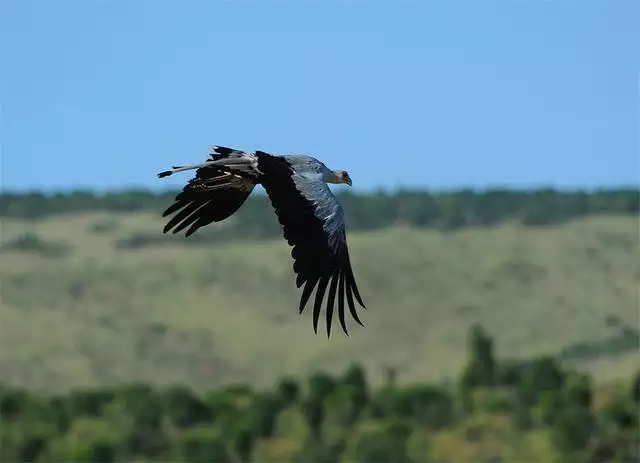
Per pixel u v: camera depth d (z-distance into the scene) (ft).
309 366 280.31
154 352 285.23
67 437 155.94
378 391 177.88
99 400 176.14
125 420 160.04
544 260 346.54
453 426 152.15
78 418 169.48
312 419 153.99
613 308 312.71
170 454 144.46
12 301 304.30
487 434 144.25
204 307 312.50
